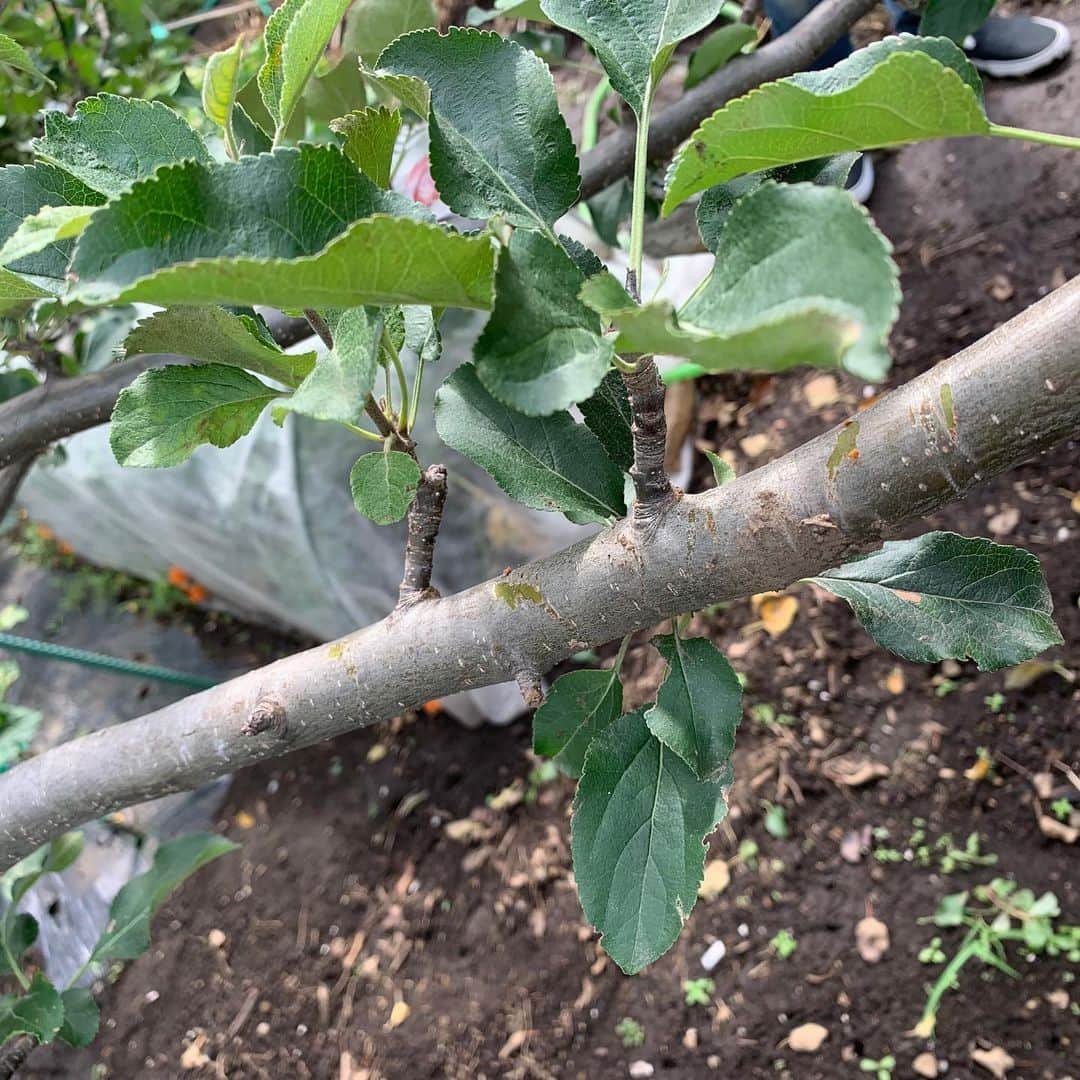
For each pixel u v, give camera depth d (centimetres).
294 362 64
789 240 40
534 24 226
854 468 57
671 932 71
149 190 46
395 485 67
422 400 211
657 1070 191
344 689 79
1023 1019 174
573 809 74
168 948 232
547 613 71
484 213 61
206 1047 216
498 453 74
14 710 183
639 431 61
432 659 75
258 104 114
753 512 62
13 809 96
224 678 299
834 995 187
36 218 48
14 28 169
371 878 234
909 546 82
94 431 237
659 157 169
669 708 72
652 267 255
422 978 216
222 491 221
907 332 246
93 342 161
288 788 256
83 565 338
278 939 228
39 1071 220
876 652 218
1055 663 198
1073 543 207
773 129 50
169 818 259
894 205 266
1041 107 258
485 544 236
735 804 211
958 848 193
